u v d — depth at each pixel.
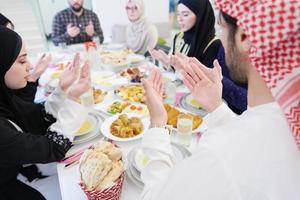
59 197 1.08
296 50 0.36
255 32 0.38
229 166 0.41
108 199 0.71
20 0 5.01
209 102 0.89
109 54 2.37
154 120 0.77
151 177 0.63
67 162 0.92
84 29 3.34
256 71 0.44
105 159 0.73
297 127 0.37
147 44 2.81
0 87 1.05
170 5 3.71
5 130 0.86
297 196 0.39
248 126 0.44
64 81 1.23
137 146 0.95
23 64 1.08
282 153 0.40
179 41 2.19
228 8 0.42
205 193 0.41
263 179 0.40
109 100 1.44
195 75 0.92
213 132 0.48
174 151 0.91
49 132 0.99
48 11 6.00
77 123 1.02
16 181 1.11
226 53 0.49
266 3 0.37
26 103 1.27
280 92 0.38
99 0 4.05
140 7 2.79
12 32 1.03
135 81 1.71
